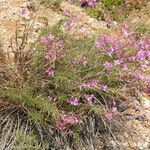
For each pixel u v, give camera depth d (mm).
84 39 1000
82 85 900
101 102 956
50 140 888
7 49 950
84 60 938
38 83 912
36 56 930
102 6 1320
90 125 917
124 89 946
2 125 888
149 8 1360
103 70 931
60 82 904
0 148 851
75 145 893
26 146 840
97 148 912
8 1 1176
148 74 991
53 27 1013
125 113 979
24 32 985
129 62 970
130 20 1241
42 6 1174
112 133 916
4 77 926
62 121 875
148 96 1040
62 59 928
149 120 985
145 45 998
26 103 892
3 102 896
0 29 1078
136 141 938
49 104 872
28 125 891
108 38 967
